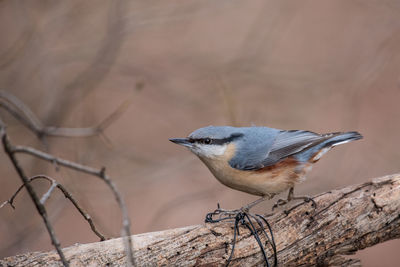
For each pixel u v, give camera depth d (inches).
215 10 590.6
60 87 529.0
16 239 448.5
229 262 242.1
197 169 531.8
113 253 231.0
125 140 576.1
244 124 533.6
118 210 479.8
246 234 246.7
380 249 482.3
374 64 572.4
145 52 617.6
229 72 562.6
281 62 621.3
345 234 250.5
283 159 294.0
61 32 543.5
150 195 545.3
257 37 597.9
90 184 486.6
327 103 584.1
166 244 238.4
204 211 527.2
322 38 649.6
